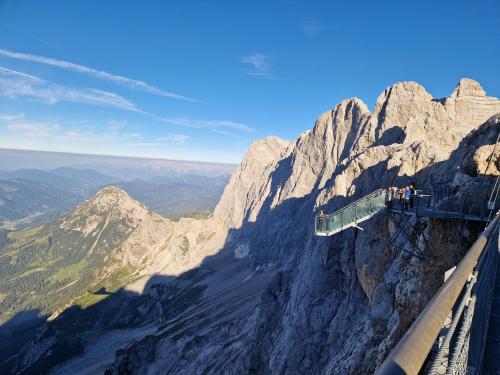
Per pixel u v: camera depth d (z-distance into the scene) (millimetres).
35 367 192875
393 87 84750
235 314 119438
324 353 42062
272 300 68375
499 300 6699
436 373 3076
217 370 77938
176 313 192875
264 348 62781
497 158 20266
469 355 4707
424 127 66375
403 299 20828
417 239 22000
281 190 174000
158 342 122750
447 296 2939
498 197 16500
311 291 49781
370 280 35125
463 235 18062
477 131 32969
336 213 24141
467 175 22688
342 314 41281
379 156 58281
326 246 50625
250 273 166750
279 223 158750
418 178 42781
